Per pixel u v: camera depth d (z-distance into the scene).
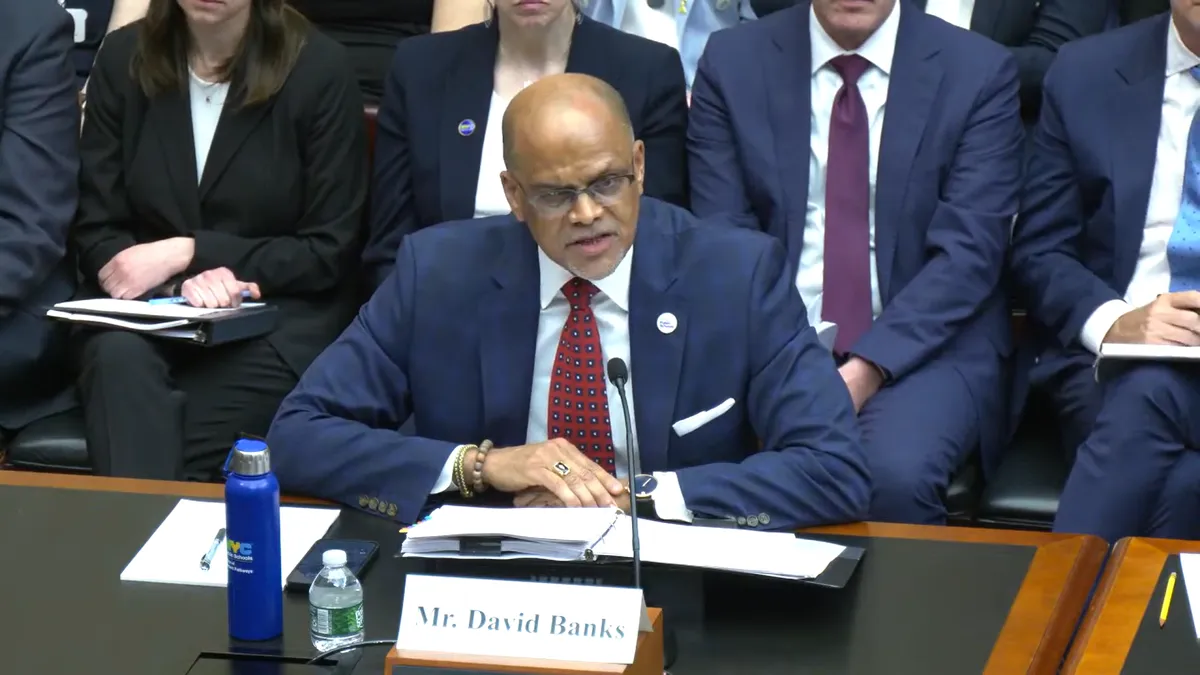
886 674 4.59
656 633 4.41
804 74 9.27
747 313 6.49
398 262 6.82
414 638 4.27
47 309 9.77
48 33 9.70
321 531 5.84
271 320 9.50
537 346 6.60
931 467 8.31
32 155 9.58
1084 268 9.02
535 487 6.01
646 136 9.66
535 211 6.14
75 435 9.33
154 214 9.74
